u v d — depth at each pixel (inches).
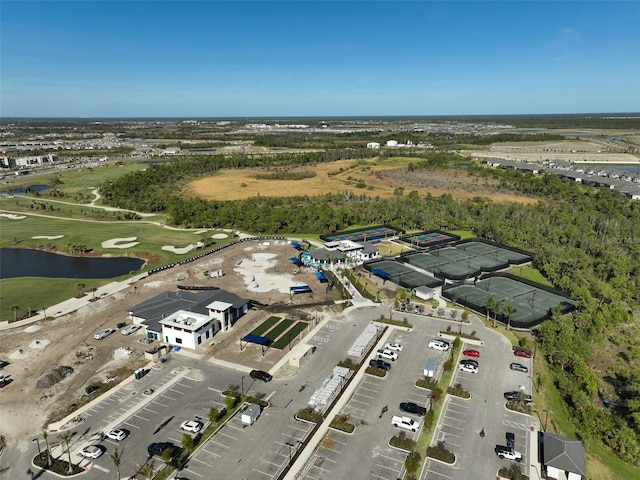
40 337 3745.1
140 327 3909.9
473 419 2753.4
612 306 4347.9
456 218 7421.3
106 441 2532.0
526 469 2365.9
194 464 2363.4
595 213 7687.0
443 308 4357.8
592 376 3137.3
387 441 2554.1
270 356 3452.3
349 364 3304.6
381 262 5703.7
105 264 5856.3
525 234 6476.4
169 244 6545.3
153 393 2977.4
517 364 3312.0
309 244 6535.4
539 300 4579.2
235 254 6077.8
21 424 2679.6
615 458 2519.7
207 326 3681.1
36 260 6013.8
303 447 2484.0
